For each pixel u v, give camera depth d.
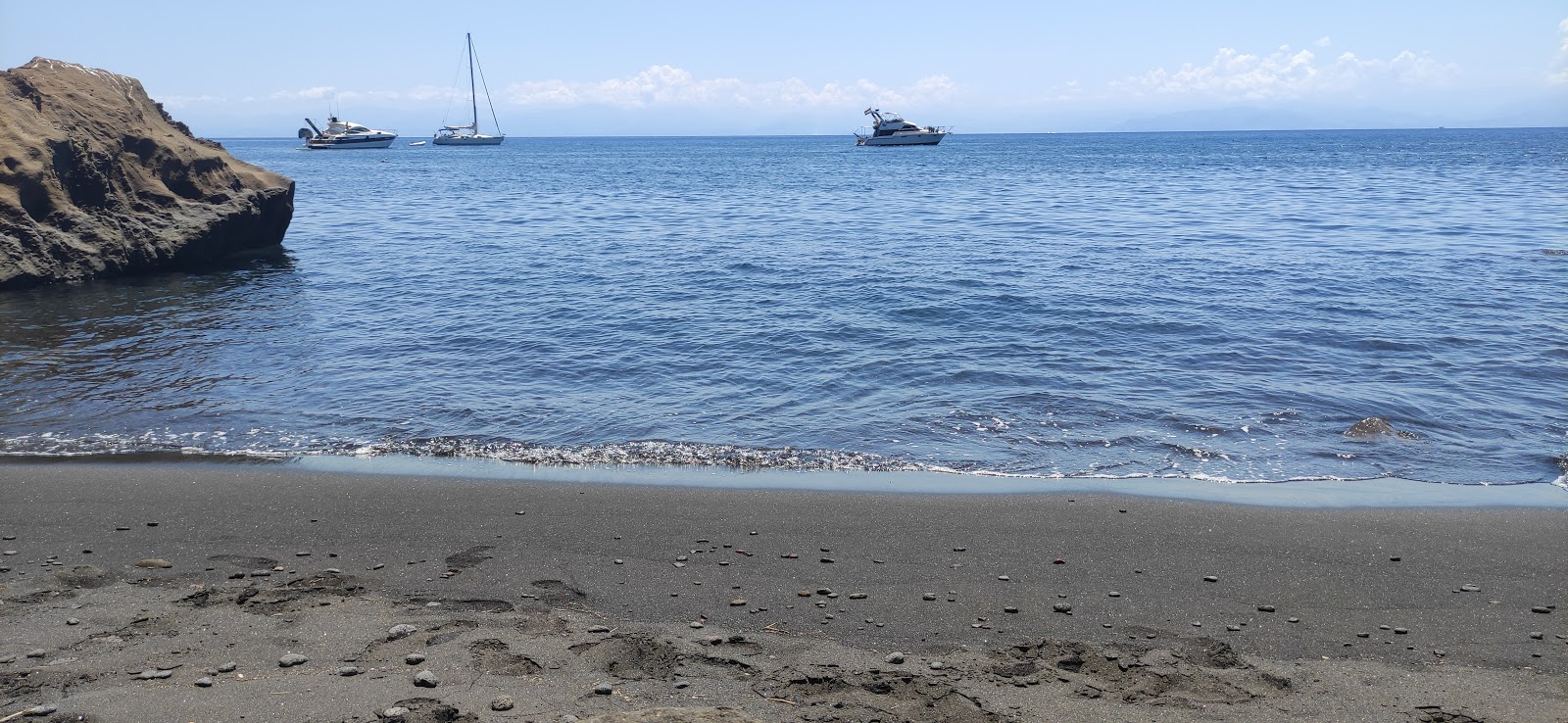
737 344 13.25
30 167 18.11
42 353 12.71
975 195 41.69
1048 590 6.12
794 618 5.65
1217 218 28.84
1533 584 6.19
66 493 7.87
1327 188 43.84
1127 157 97.81
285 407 10.53
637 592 6.02
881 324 14.29
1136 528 7.23
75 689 4.63
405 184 53.31
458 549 6.76
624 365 12.24
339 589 6.02
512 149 164.38
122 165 20.08
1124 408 10.39
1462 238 23.06
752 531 7.14
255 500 7.76
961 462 8.86
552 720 4.32
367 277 18.81
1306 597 6.03
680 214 32.75
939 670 4.98
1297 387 11.04
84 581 6.10
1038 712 4.55
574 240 24.55
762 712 4.48
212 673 4.80
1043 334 13.61
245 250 22.27
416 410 10.47
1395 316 14.34
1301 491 8.10
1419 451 9.07
